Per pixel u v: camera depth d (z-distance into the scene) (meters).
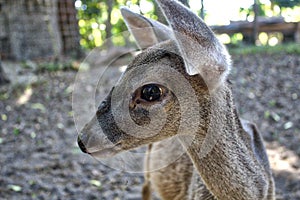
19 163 1.20
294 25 4.05
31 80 2.26
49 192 1.02
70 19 3.04
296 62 2.78
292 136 1.34
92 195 1.00
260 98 1.87
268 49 3.42
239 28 3.95
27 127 1.56
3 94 2.04
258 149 0.59
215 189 0.52
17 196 1.00
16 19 2.75
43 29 2.81
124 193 1.01
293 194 0.95
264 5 4.72
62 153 1.27
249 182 0.52
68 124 1.58
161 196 0.72
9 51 2.74
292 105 1.73
